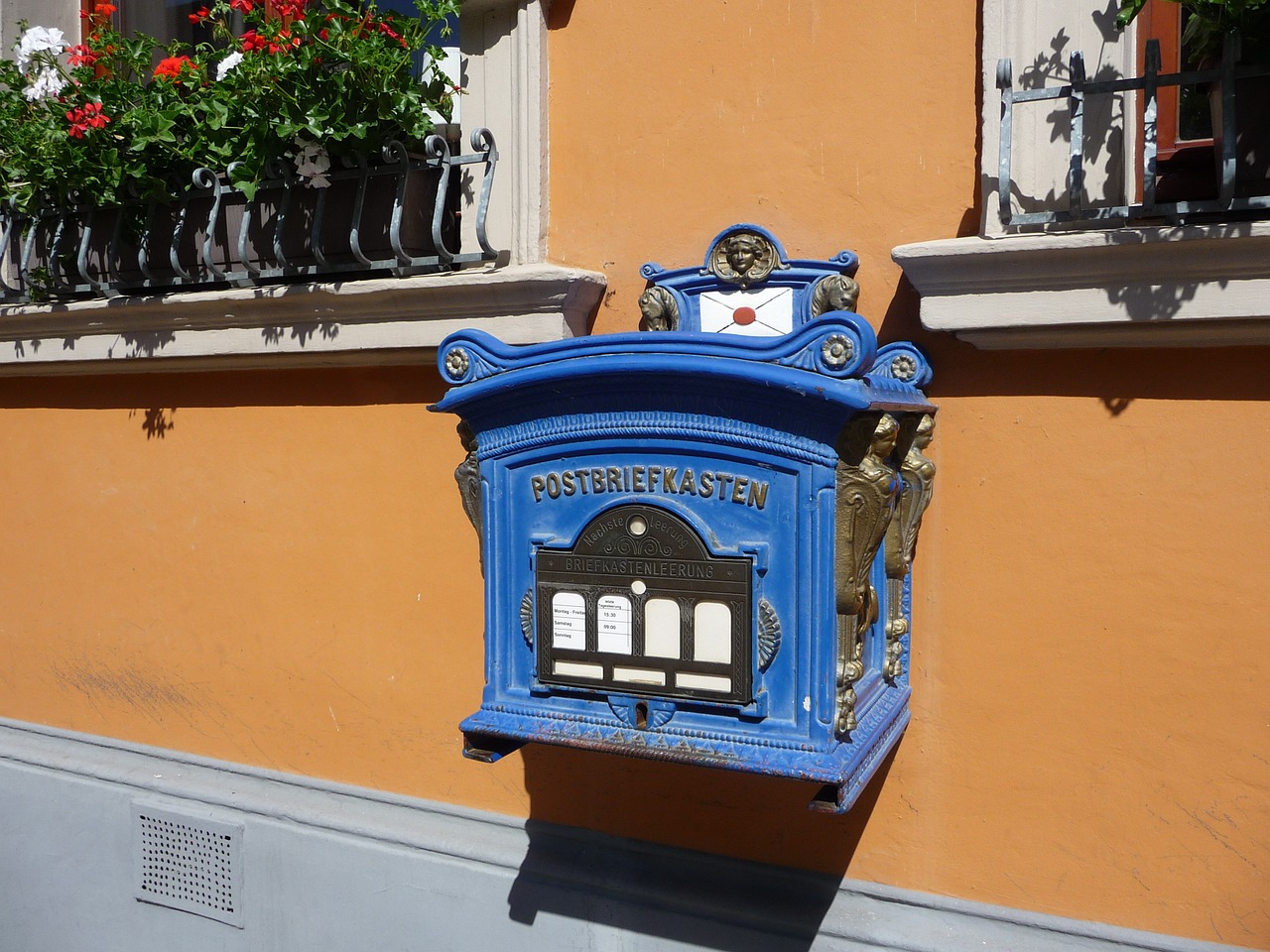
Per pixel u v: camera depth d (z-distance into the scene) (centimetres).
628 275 280
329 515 319
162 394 345
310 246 299
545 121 285
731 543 209
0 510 383
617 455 217
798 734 205
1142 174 231
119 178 312
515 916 288
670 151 273
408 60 280
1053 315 220
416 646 309
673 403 210
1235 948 224
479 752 234
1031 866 242
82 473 364
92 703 369
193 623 346
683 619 212
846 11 253
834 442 201
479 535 236
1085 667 235
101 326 334
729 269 258
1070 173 216
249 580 334
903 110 248
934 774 251
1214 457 221
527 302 271
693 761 209
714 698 210
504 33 285
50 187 336
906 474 238
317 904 318
